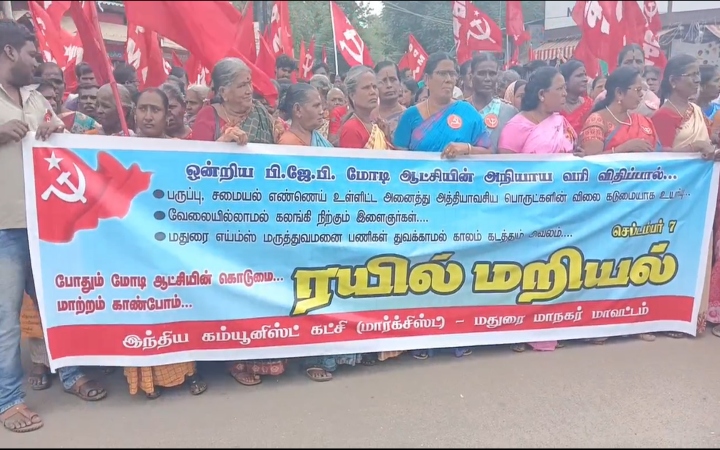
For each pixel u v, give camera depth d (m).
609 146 4.34
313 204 3.67
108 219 3.33
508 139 4.21
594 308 4.28
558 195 4.12
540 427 3.22
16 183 3.19
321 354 3.75
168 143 3.38
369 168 3.76
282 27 8.13
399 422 3.26
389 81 5.02
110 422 3.25
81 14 4.58
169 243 3.43
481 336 4.07
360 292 3.81
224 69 3.60
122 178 3.34
